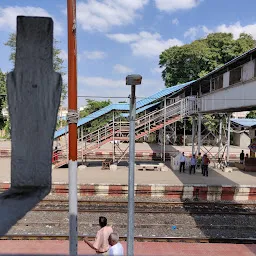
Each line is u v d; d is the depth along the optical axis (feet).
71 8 12.98
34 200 5.49
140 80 14.24
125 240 33.73
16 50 5.70
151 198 50.78
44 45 5.73
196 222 39.83
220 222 40.04
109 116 118.62
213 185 51.16
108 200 48.06
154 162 88.38
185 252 30.45
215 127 124.36
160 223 39.14
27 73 5.69
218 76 61.87
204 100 69.92
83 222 38.93
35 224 37.99
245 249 31.45
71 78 13.35
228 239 33.27
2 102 167.94
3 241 32.27
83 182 55.36
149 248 31.30
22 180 5.62
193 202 47.47
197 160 72.74
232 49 139.95
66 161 70.64
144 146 127.13
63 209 43.29
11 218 5.15
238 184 53.62
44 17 5.70
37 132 5.66
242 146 134.10
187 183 55.83
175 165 72.54
